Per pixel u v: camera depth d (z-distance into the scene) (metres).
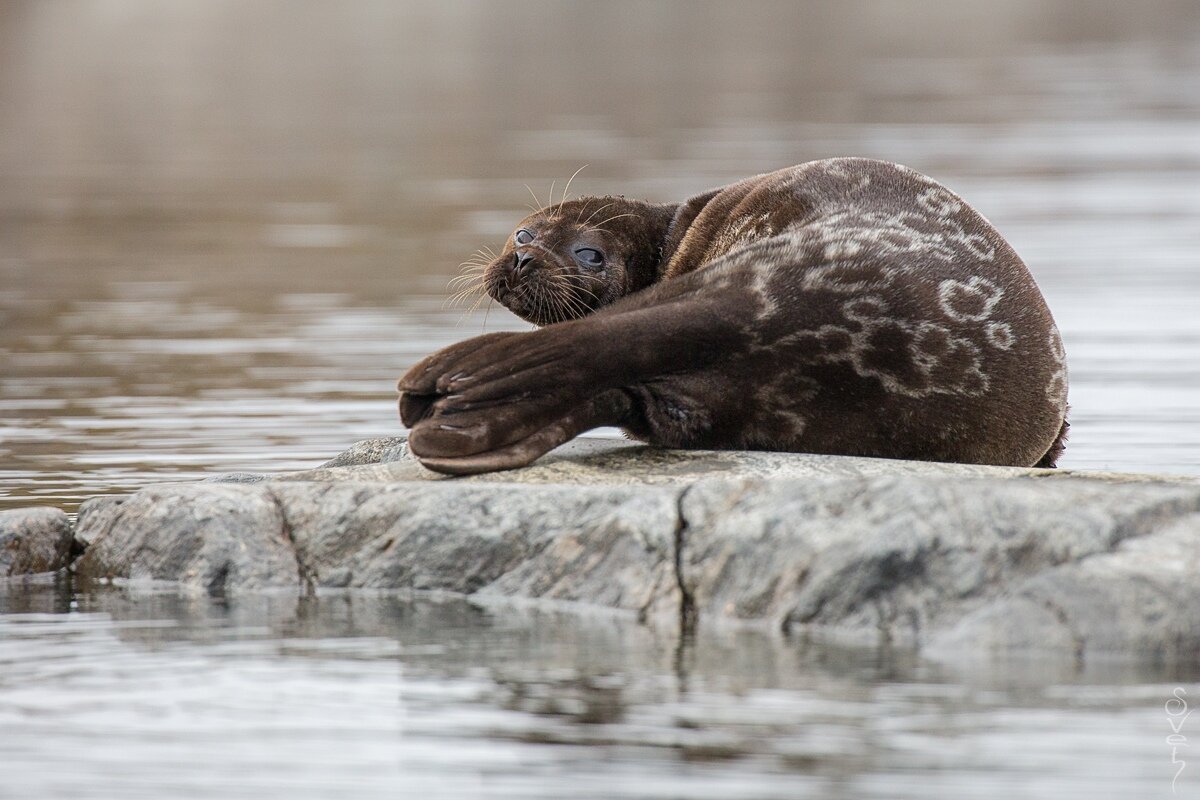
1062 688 19.86
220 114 134.75
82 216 87.69
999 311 29.05
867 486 23.69
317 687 20.19
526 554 25.12
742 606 23.36
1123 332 55.16
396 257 74.50
